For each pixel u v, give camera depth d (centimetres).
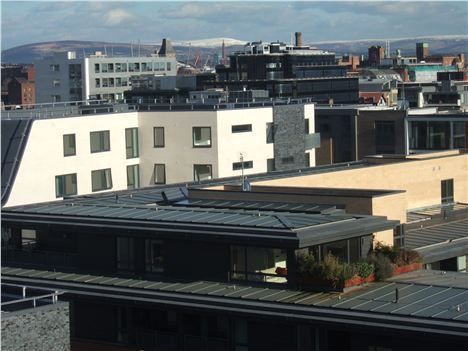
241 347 4391
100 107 10262
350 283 4362
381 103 18325
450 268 5919
